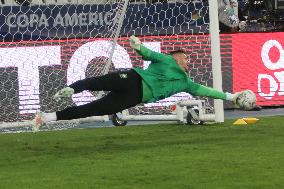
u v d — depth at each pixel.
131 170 17.75
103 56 33.91
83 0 38.75
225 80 36.72
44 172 17.83
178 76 21.78
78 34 37.78
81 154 21.12
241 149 21.20
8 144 24.12
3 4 38.34
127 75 21.05
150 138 25.02
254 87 37.22
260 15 46.19
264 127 27.61
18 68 33.00
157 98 21.58
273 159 19.08
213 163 18.61
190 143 23.05
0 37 37.38
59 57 33.53
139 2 39.22
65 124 30.77
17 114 32.88
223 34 36.84
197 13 39.59
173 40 35.56
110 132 27.78
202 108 29.97
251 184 15.46
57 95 20.97
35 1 39.19
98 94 32.00
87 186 15.69
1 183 16.36
